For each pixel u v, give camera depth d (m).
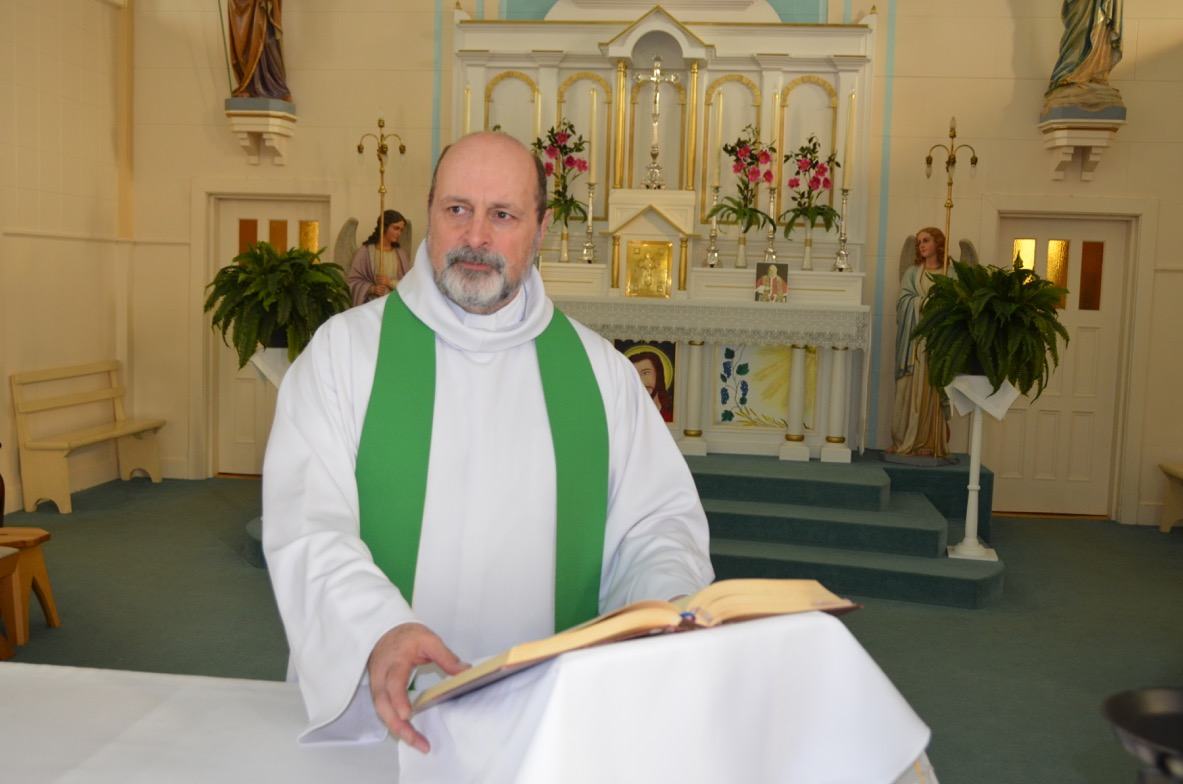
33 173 7.07
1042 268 7.79
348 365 1.79
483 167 1.70
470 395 1.82
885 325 7.73
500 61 7.79
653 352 7.23
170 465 8.26
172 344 8.20
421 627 1.31
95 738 1.40
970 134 7.59
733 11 7.73
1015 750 3.88
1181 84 7.42
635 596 1.65
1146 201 7.48
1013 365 5.58
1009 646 5.01
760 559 5.82
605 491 1.87
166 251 8.16
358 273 7.53
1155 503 7.59
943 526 5.99
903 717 1.19
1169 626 5.36
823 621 1.20
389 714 1.21
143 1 8.04
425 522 1.76
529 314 1.88
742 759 1.11
